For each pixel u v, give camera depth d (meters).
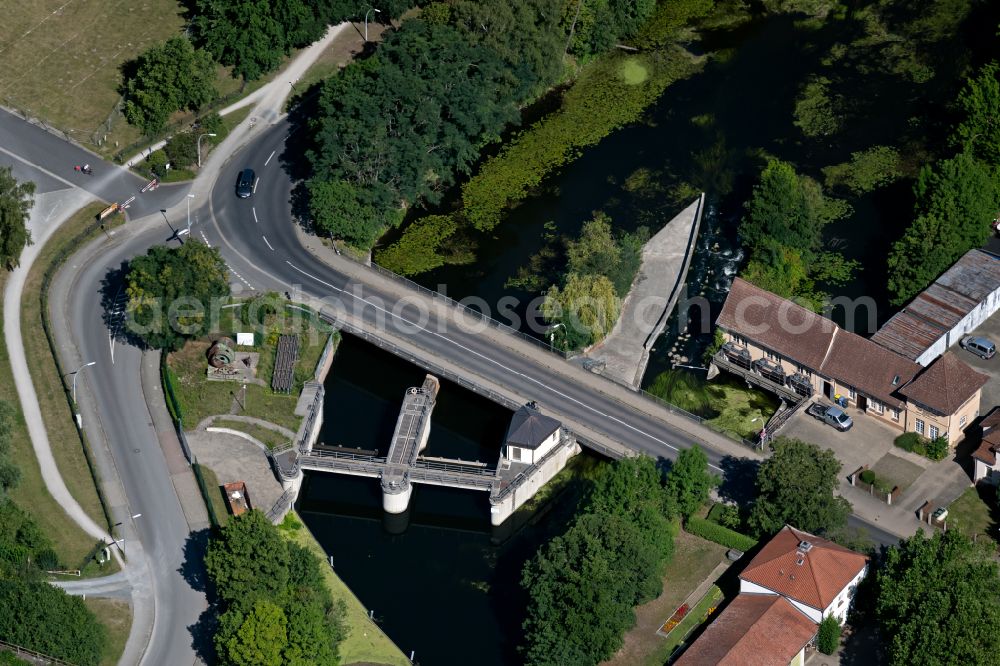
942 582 195.12
